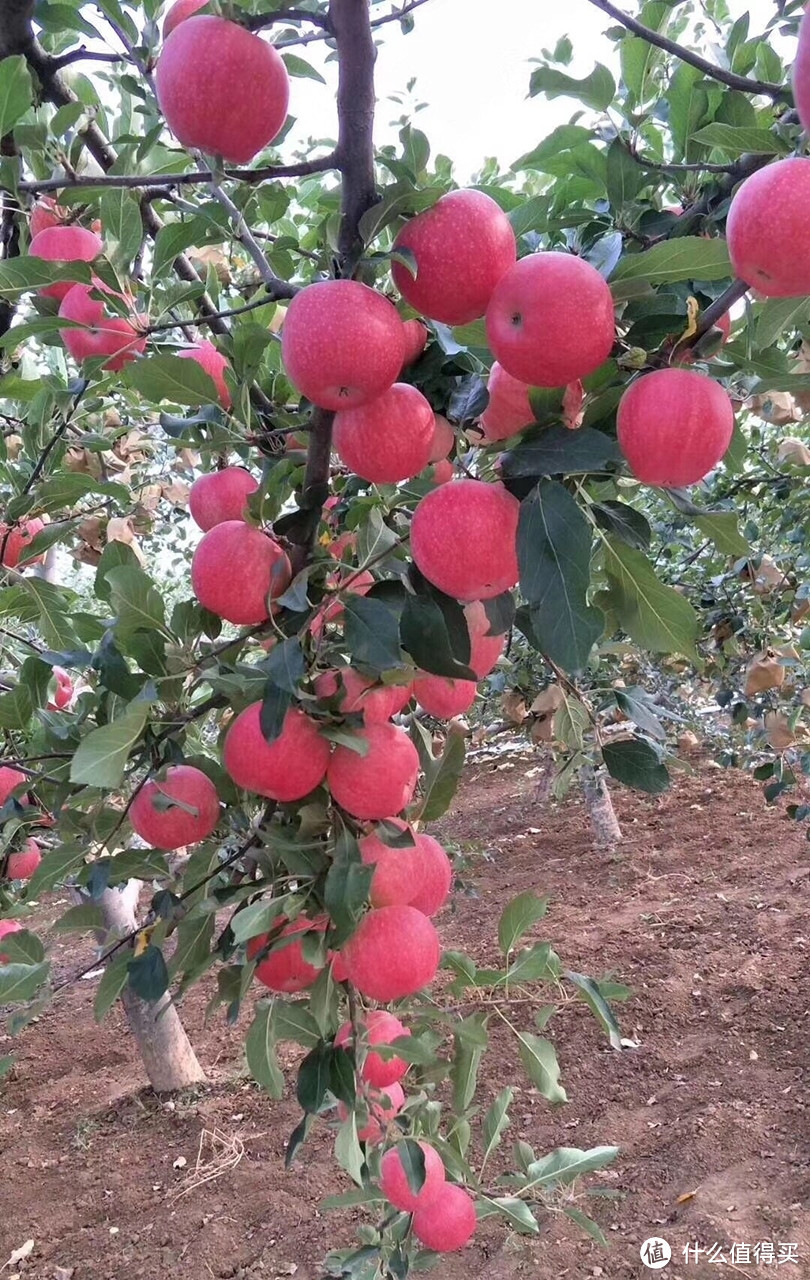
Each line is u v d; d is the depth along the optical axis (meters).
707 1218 1.67
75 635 1.16
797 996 2.32
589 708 1.03
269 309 0.97
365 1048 0.70
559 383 0.55
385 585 0.65
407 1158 0.72
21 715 0.86
